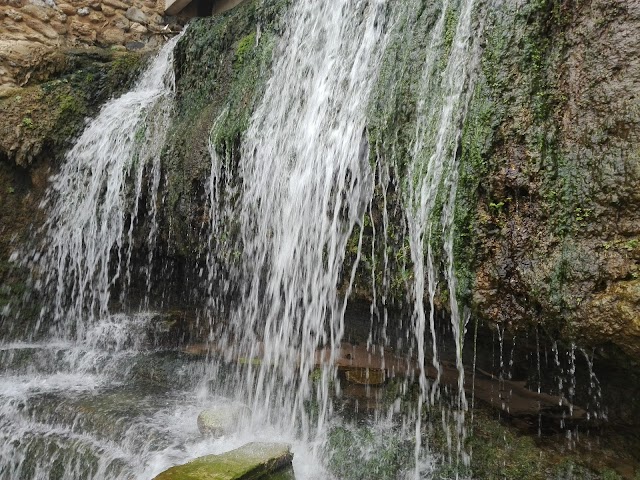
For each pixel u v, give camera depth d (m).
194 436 3.13
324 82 3.21
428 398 2.96
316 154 3.07
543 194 1.89
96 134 5.21
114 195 4.70
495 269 2.00
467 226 2.09
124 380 4.38
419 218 2.35
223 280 4.07
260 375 3.78
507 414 2.69
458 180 2.15
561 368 2.25
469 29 2.29
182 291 4.71
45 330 5.36
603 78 1.79
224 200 3.73
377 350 3.20
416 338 2.85
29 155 5.30
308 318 3.18
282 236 3.26
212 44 4.48
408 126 2.52
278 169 3.33
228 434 3.15
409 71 2.60
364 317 2.99
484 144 2.06
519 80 2.02
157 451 2.92
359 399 3.21
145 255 4.71
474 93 2.16
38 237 5.35
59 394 3.93
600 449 2.37
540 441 2.55
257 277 3.56
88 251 4.98
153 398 3.84
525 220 1.94
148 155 4.41
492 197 2.04
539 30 2.01
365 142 2.75
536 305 1.89
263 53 3.94
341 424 3.14
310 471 2.88
